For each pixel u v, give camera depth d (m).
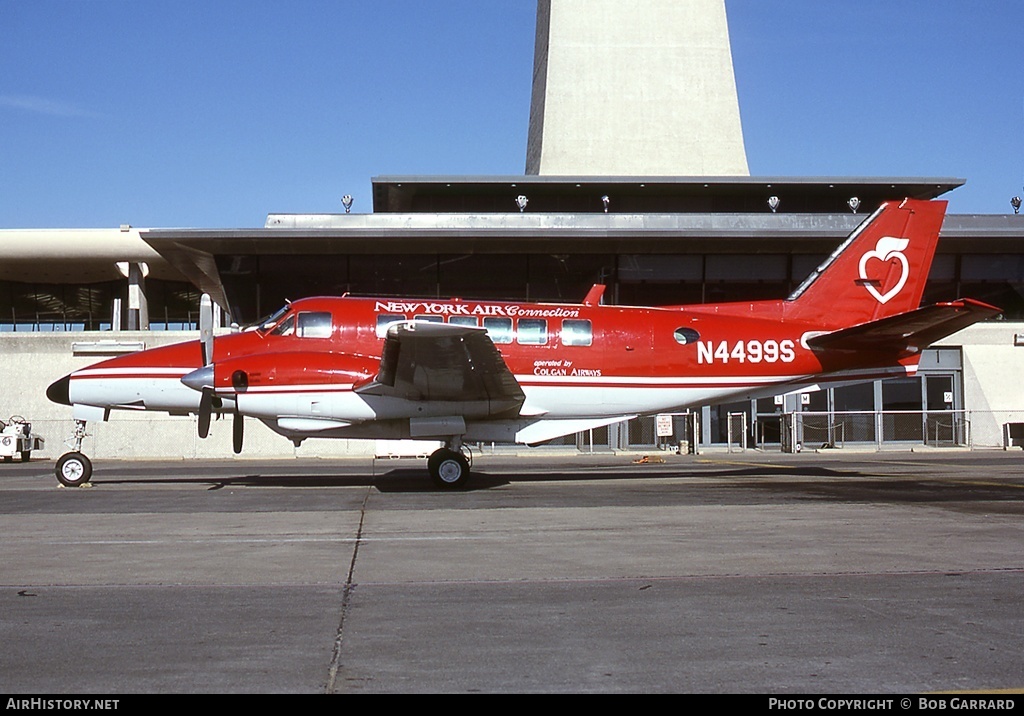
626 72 40.88
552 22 40.97
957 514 12.82
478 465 25.91
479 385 16.44
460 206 39.44
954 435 34.38
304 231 31.50
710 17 41.16
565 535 10.90
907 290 19.67
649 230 32.31
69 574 8.50
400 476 21.16
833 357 19.17
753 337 18.80
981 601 7.25
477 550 9.80
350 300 18.08
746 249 33.81
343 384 16.70
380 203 40.25
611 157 40.47
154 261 41.12
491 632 6.36
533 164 43.97
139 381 17.41
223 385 16.50
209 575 8.44
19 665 5.60
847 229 33.16
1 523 12.20
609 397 18.30
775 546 10.01
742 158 40.81
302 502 14.82
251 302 33.50
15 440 29.80
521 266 33.84
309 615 6.87
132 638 6.21
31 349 32.62
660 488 17.25
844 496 15.51
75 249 39.88
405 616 6.83
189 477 21.11
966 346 34.88
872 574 8.38
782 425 34.00
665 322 18.69
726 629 6.42
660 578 8.23
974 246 34.16
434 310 18.02
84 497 15.94
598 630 6.41
